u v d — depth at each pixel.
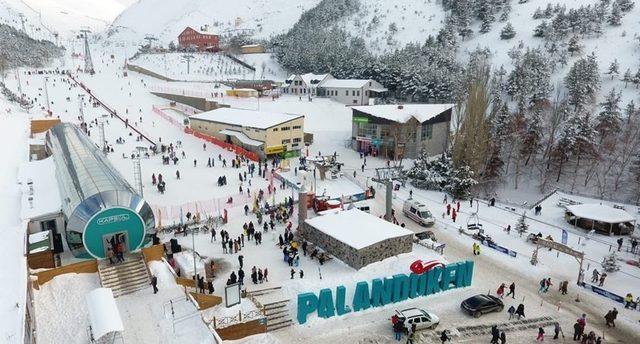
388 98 110.69
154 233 31.56
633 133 73.50
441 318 28.66
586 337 26.33
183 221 40.44
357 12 195.50
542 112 80.12
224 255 34.69
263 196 48.03
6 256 25.61
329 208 44.94
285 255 33.62
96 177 32.31
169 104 97.31
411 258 34.75
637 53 108.31
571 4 141.75
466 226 44.34
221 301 27.34
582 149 65.94
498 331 25.66
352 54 124.62
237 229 39.69
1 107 70.62
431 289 31.41
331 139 79.88
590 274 35.84
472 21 151.62
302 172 55.38
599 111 87.88
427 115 72.06
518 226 43.00
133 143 66.62
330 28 186.12
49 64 154.62
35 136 60.44
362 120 72.56
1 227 29.84
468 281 32.84
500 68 113.44
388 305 29.81
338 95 106.12
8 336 17.78
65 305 25.08
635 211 52.75
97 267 28.50
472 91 61.81
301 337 26.02
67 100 88.44
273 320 27.09
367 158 70.44
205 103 94.94
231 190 49.66
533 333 27.55
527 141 69.56
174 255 32.19
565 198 55.50
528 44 126.25
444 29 140.38
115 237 29.70
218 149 67.12
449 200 53.19
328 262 34.03
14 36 179.00
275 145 64.69
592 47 115.62
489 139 65.25
